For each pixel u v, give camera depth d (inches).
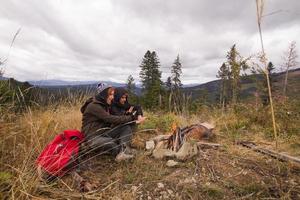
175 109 270.7
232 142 197.0
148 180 134.9
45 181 120.3
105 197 120.1
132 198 120.9
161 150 163.5
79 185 125.7
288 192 119.3
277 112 245.0
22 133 152.3
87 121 160.9
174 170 146.6
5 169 121.4
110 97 166.6
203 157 162.4
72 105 225.9
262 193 122.9
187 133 201.2
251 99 268.8
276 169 147.6
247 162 157.4
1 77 151.6
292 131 219.3
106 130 167.2
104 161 158.2
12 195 100.6
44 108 198.2
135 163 152.9
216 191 124.3
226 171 145.9
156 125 236.4
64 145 139.6
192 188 128.3
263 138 212.4
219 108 295.7
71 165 136.2
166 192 126.0
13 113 152.9
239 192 124.9
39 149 138.9
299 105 247.4
